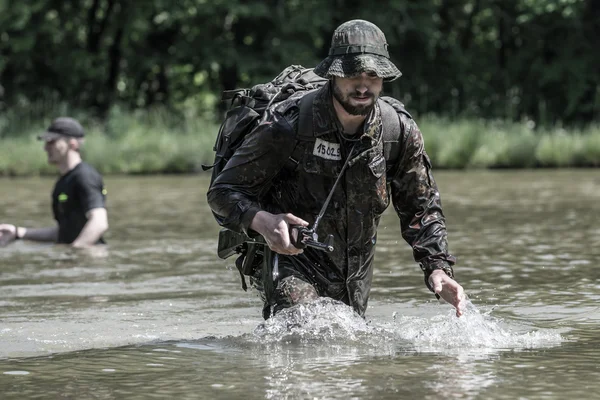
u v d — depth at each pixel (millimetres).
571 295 7273
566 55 40969
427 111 41906
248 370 4672
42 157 29938
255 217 5223
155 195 19953
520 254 9852
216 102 43938
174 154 31000
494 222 13188
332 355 5020
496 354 5035
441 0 43719
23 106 37156
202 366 4812
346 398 4047
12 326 6371
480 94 42156
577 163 30844
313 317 5562
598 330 5816
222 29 41906
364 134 5297
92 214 11359
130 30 41094
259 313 6891
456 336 5512
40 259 10219
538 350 5148
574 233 11719
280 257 5695
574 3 39062
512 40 42906
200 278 8781
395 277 8539
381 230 12633
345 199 5430
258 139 5355
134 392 4273
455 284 5520
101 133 33219
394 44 41281
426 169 5625
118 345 5609
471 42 44562
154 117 35719
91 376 4648
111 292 7992
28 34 40094
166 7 40000
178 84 45500
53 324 6453
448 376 4465
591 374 4496
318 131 5312
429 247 5602
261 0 40188
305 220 5477
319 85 5582
